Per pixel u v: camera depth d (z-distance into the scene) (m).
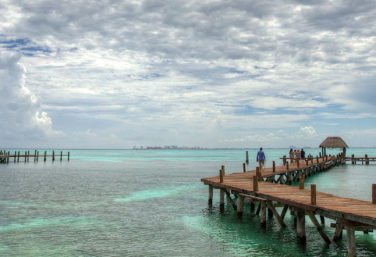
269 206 16.03
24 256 12.24
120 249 13.01
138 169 56.12
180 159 110.44
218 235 14.89
